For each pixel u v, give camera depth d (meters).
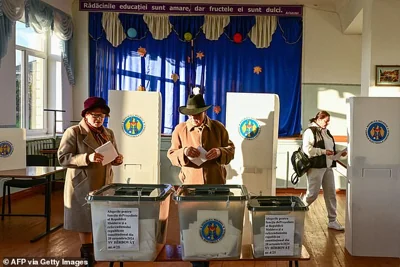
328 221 4.71
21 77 6.13
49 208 4.21
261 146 3.65
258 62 6.87
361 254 3.59
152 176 4.05
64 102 6.84
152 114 4.04
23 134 4.35
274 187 3.70
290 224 1.87
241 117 3.65
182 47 6.88
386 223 3.54
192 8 6.82
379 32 4.68
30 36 6.35
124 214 1.85
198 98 2.85
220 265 3.38
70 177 2.83
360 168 3.54
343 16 6.57
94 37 6.93
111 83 6.96
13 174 3.88
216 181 2.86
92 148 2.80
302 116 6.89
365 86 4.94
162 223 1.98
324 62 6.84
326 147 4.37
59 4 6.48
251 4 6.81
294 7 6.81
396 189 3.51
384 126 3.48
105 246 1.86
